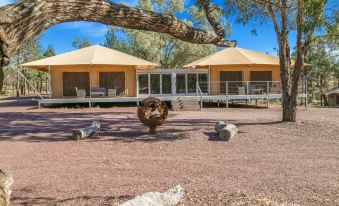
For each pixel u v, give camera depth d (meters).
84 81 25.06
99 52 25.14
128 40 43.72
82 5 1.84
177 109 21.62
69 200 5.16
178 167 7.29
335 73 36.31
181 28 2.40
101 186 5.93
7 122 15.29
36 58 43.47
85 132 10.87
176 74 26.55
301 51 13.11
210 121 14.80
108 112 19.97
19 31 1.59
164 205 4.62
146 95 25.83
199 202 4.99
